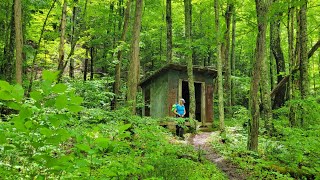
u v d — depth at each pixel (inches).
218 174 293.1
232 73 963.3
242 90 1091.9
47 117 85.7
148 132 303.7
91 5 826.2
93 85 545.3
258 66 371.6
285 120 504.4
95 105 525.3
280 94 659.4
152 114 741.9
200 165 311.1
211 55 1258.6
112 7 903.1
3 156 179.2
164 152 293.1
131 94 432.8
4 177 108.6
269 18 364.2
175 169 235.9
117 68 685.9
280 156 341.7
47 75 77.5
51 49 812.6
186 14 632.4
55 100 79.1
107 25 893.2
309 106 395.2
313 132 343.0
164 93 689.0
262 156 368.5
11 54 620.1
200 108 761.6
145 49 1200.8
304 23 497.0
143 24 1076.5
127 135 107.0
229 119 778.2
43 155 92.0
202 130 652.1
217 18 514.3
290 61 560.7
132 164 154.3
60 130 87.7
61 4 688.4
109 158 168.2
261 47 364.5
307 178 302.8
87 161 104.4
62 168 100.0
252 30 396.8
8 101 78.4
